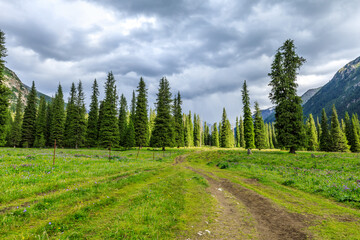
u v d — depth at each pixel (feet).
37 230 16.66
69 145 196.75
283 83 110.22
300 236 18.76
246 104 185.68
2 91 117.91
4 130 129.08
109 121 163.63
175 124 213.05
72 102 208.13
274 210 27.17
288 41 113.60
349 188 36.06
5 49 115.85
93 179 41.29
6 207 21.99
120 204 25.72
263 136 210.79
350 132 233.14
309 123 255.29
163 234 18.25
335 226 20.95
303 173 56.29
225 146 259.19
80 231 17.29
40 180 34.96
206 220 23.48
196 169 80.89
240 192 39.47
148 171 55.93
